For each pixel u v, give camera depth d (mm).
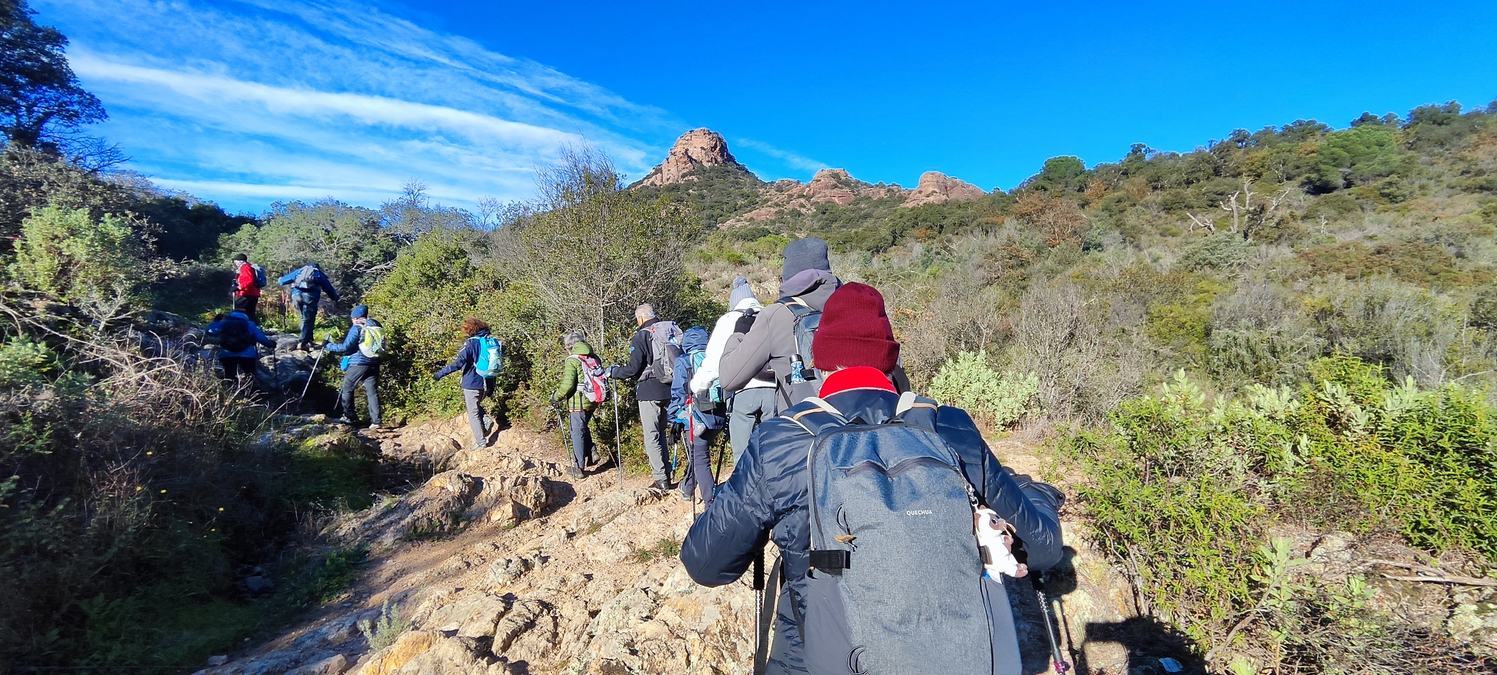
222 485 5656
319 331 12523
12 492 3996
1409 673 2482
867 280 20766
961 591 1434
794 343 2779
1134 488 3186
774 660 1656
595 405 7414
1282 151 53094
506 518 6117
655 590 3656
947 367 7324
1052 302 10648
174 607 4547
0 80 20219
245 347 8461
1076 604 3100
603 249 10273
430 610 4066
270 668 3770
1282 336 10469
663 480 6234
